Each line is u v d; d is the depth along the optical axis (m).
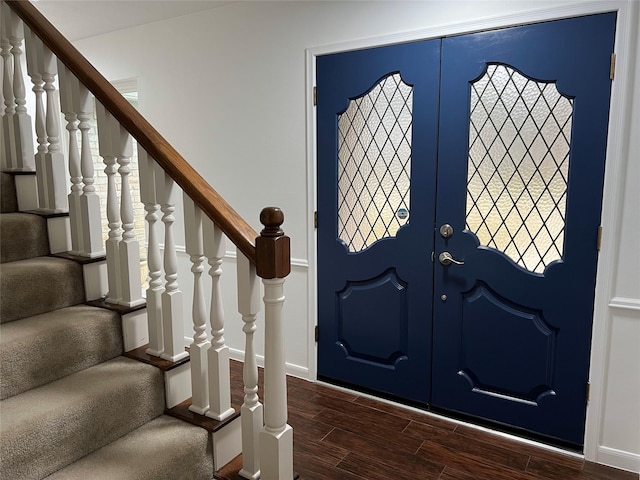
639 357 2.14
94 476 1.38
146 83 3.58
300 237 3.02
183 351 1.78
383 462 2.23
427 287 2.62
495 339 2.47
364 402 2.81
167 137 3.54
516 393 2.46
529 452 2.32
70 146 1.85
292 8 2.84
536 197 2.30
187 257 3.48
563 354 2.31
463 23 2.34
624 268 2.13
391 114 2.62
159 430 1.62
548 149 2.24
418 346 2.69
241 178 3.21
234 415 1.68
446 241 2.53
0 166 2.07
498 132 2.34
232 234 1.45
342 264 2.88
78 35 3.75
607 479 2.12
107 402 1.52
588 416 2.27
